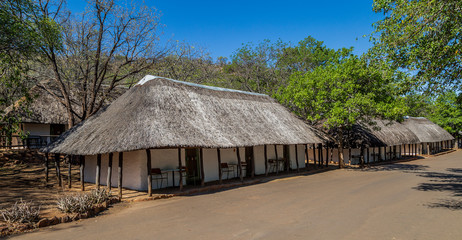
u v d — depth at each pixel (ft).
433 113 155.02
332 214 27.35
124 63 64.18
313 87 70.90
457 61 28.94
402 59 32.99
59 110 71.77
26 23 38.19
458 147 174.19
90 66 66.33
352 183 48.14
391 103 65.26
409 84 32.50
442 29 29.04
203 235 21.49
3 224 23.50
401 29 30.99
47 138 72.84
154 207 31.58
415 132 116.16
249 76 116.26
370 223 24.22
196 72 85.81
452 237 20.53
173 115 41.63
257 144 47.65
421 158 109.91
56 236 21.75
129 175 43.34
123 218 26.96
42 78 71.15
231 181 50.44
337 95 66.49
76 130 48.73
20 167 61.05
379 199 34.50
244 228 23.13
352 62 65.10
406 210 28.86
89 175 51.88
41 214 27.22
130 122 38.73
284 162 68.54
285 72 117.08
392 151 106.93
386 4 32.01
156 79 47.50
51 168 62.08
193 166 49.42
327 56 121.08
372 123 73.20
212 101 52.29
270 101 68.80
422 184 46.55
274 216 26.86
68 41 59.06
